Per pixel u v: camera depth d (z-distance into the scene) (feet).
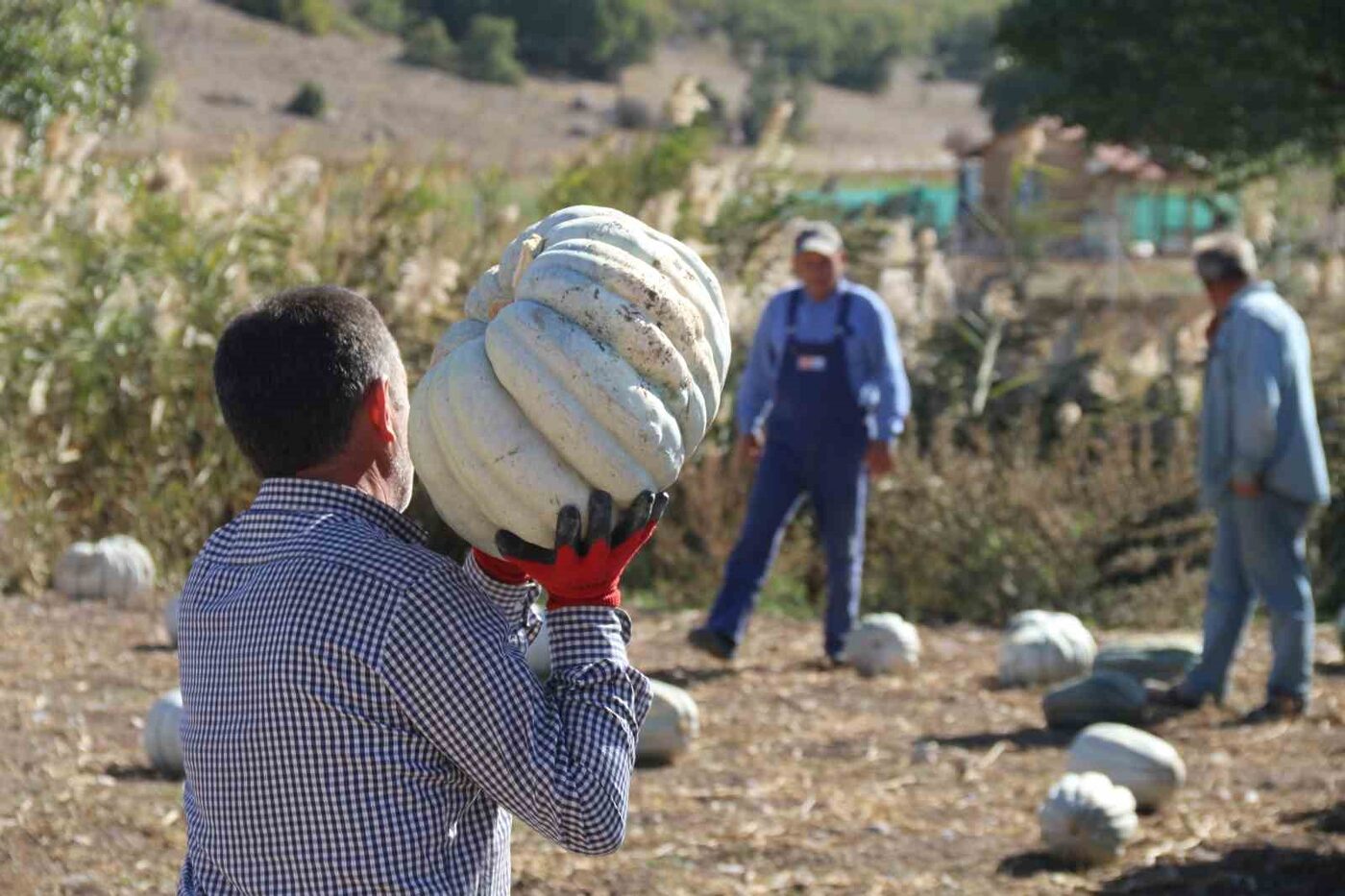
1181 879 18.76
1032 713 27.14
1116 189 88.43
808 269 28.68
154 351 35.78
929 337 45.27
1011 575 37.37
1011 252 52.16
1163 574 37.88
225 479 36.42
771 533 29.30
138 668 27.63
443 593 7.95
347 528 8.22
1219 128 58.54
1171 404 43.75
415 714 7.78
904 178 126.31
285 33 353.31
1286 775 23.09
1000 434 43.34
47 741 22.95
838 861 19.13
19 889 17.11
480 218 40.86
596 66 427.33
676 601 37.04
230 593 8.25
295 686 7.75
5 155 39.83
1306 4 55.72
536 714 7.95
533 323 8.13
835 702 27.61
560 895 17.71
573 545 8.14
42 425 35.70
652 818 20.59
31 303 35.94
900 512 38.50
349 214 39.68
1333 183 64.59
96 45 52.75
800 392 28.91
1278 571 26.27
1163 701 27.48
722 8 535.60
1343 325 48.14
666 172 43.19
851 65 513.45
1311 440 25.86
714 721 26.04
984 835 20.35
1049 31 59.98
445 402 8.29
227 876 8.09
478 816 8.22
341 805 7.75
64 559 33.17
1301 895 18.21
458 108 319.47
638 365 8.20
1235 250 25.99
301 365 8.39
